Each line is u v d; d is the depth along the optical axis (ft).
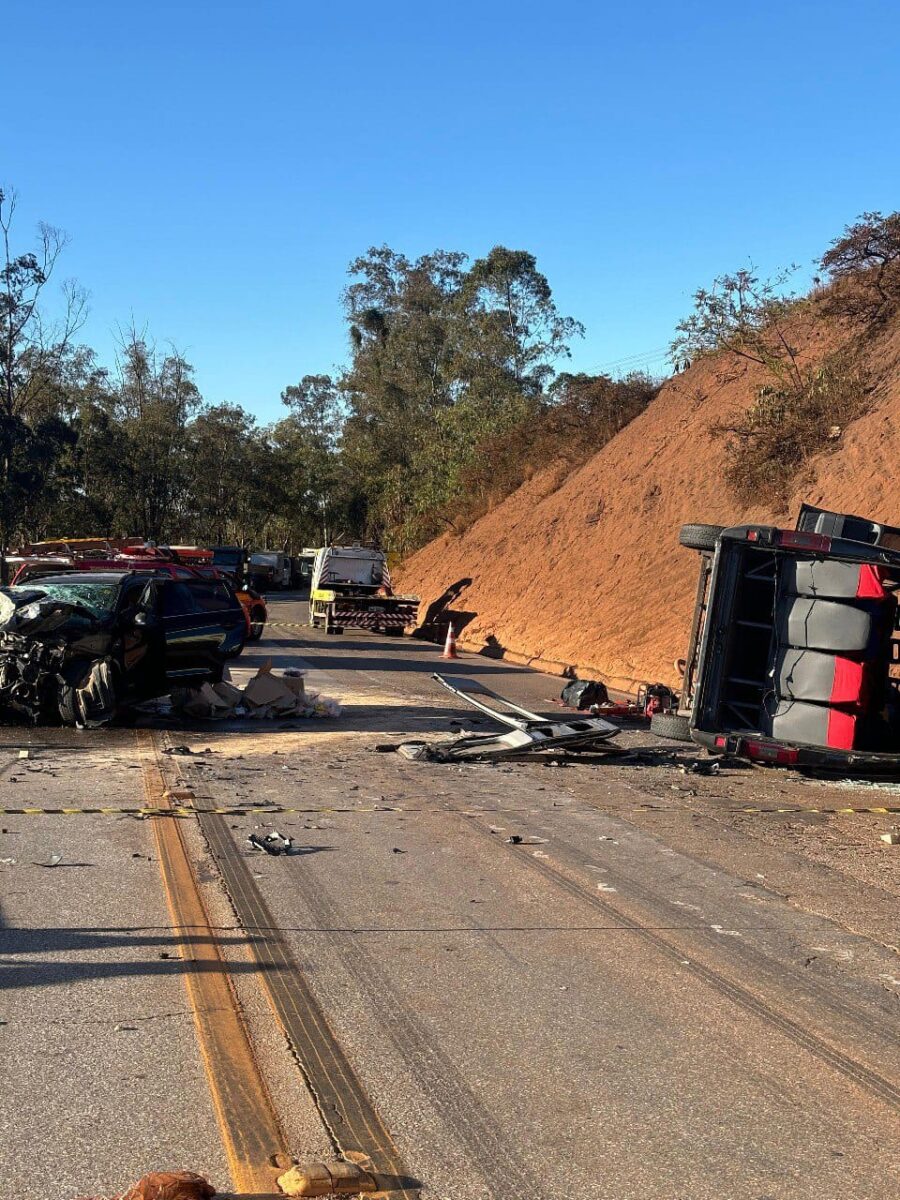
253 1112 14.02
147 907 22.03
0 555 69.72
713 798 35.35
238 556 119.34
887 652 38.09
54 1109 13.94
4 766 37.29
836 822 32.19
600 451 119.14
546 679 74.43
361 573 121.29
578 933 21.42
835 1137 13.92
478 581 121.90
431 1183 12.63
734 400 94.43
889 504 65.05
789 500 75.72
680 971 19.52
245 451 263.29
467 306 240.94
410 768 39.19
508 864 26.30
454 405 212.84
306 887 23.86
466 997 18.07
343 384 281.74
